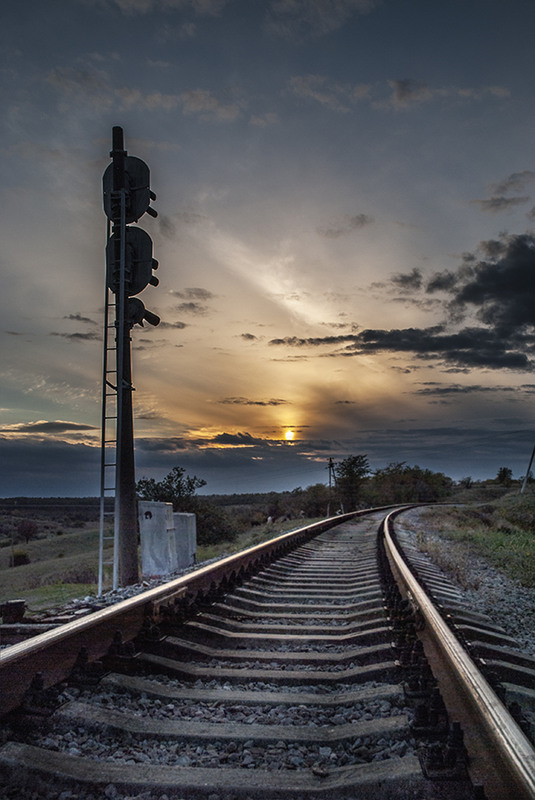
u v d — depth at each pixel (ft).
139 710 11.00
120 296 31.50
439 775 7.68
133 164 32.53
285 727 10.11
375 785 7.74
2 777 7.98
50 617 18.10
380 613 19.03
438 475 280.51
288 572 31.01
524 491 156.56
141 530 35.70
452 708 9.90
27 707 9.85
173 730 9.87
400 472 252.83
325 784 8.07
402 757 8.39
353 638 15.97
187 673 13.01
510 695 12.73
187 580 19.31
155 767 8.50
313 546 46.47
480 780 7.65
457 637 12.34
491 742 8.27
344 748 9.41
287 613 20.31
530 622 22.67
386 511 133.18
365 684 12.51
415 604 17.19
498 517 101.45
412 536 59.26
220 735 9.73
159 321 33.40
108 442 31.04
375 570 30.55
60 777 8.06
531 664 15.31
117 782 8.03
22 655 10.11
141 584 28.53
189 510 66.85
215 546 63.57
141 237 32.45
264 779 8.19
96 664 12.15
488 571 36.83
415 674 12.11
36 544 95.45
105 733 9.70
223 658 14.65
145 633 14.61
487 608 24.22
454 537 58.13
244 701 11.53
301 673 13.10
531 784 6.60
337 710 11.12
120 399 30.99
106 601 22.07
